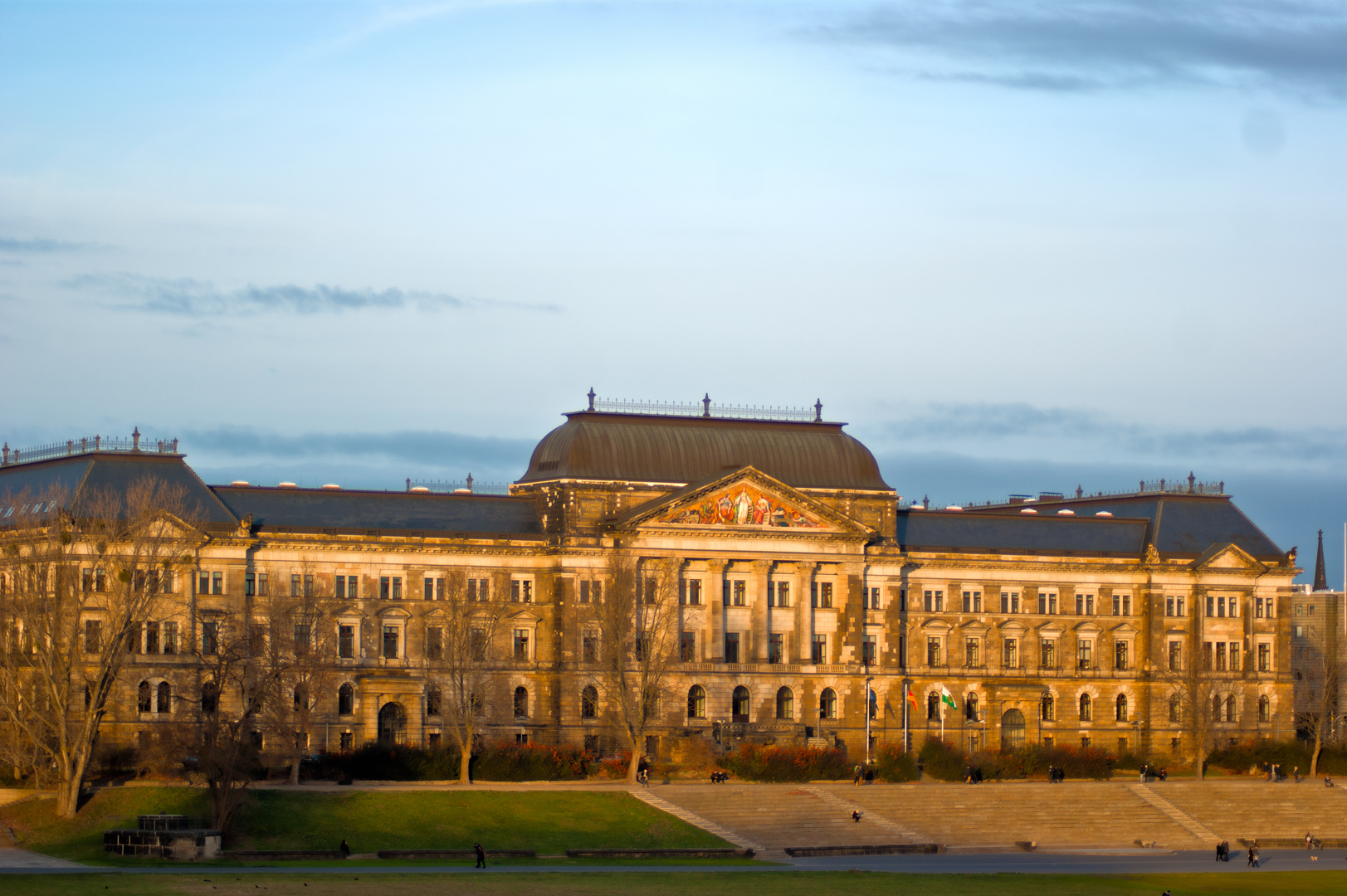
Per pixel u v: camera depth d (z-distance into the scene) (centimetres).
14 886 15862
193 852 18138
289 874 17175
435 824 19838
